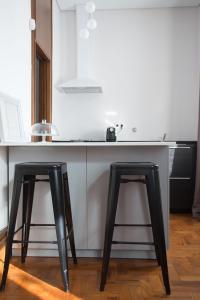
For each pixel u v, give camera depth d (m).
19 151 2.22
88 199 2.18
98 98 4.73
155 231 1.79
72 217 2.19
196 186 3.90
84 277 1.93
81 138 4.74
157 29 4.65
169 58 4.65
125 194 2.15
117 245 2.19
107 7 4.62
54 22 4.35
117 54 4.70
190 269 2.06
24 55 3.08
